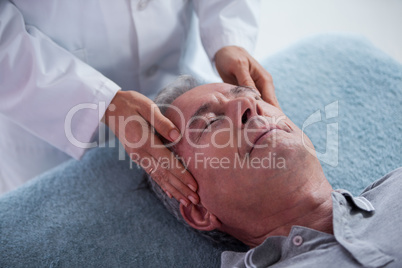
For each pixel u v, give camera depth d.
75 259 1.10
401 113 1.31
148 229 1.17
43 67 1.10
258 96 1.01
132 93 1.08
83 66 1.15
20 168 1.48
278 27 2.54
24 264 1.09
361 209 0.91
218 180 0.91
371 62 1.47
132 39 1.27
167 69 1.47
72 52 1.23
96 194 1.27
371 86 1.40
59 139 1.21
